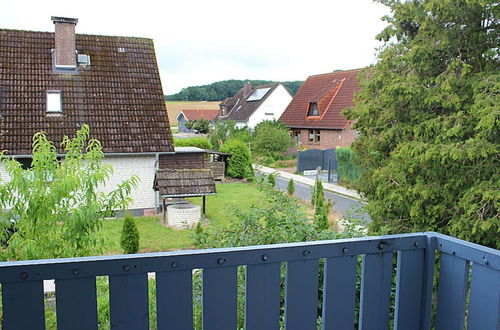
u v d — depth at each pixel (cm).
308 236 485
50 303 326
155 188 1480
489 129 676
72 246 512
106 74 1644
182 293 168
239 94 4875
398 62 888
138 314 164
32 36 1645
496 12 748
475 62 838
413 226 825
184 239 1223
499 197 673
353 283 193
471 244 186
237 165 2338
